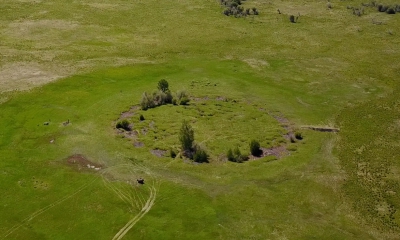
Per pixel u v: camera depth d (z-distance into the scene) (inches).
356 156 1731.1
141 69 2536.9
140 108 2066.9
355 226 1350.9
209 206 1417.3
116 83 2342.5
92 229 1315.2
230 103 2137.1
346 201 1464.1
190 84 2345.0
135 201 1435.8
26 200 1434.5
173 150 1718.8
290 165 1654.8
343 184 1551.4
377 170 1637.6
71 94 2191.2
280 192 1497.3
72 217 1363.2
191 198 1453.0
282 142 1815.9
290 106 2142.0
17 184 1512.1
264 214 1390.3
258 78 2465.6
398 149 1788.9
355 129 1947.6
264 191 1498.5
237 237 1290.6
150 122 1937.7
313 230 1328.7
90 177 1553.9
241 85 2359.7
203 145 1756.9
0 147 1728.6
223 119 1975.9
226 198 1457.9
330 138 1867.6
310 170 1627.7
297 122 1990.7
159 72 2507.4
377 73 2581.2
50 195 1460.4
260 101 2175.2
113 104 2095.2
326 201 1460.4
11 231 1304.1
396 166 1667.1
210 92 2250.2
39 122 1919.3
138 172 1588.3
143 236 1288.1
